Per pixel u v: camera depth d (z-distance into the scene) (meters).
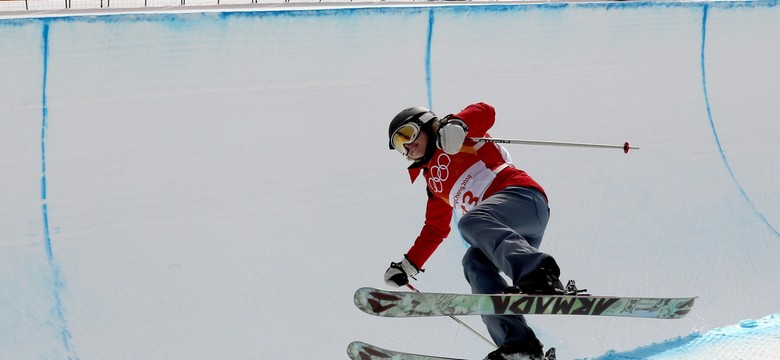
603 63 14.31
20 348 9.05
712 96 15.48
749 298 12.91
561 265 12.28
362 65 12.11
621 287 12.38
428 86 12.57
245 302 10.27
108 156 10.21
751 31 16.17
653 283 12.63
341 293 10.84
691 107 15.10
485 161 8.27
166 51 10.71
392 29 12.32
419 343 10.72
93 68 10.23
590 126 13.89
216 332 9.95
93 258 9.80
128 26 10.47
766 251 13.98
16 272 9.37
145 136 10.48
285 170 11.27
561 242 12.54
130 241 10.06
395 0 13.93
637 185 13.81
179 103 10.75
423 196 12.15
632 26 14.70
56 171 9.88
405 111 8.30
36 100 9.84
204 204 10.63
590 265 12.46
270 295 10.45
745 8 16.08
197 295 10.09
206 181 10.72
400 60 12.39
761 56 16.23
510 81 13.29
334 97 11.84
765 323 11.61
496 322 7.63
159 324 9.75
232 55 11.16
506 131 13.09
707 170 14.70
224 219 10.69
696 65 15.41
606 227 13.01
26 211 9.61
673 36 15.19
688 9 15.36
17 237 9.50
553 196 12.97
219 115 10.99
